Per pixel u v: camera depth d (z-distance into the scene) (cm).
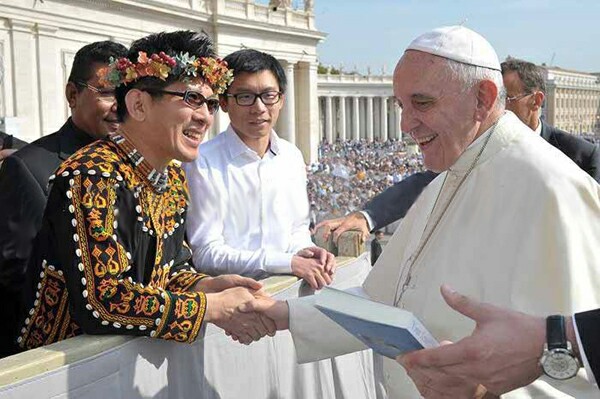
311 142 5038
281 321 252
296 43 4806
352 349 249
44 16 2820
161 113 228
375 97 8844
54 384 196
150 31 3569
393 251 278
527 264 208
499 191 223
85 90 334
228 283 256
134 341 223
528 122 396
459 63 216
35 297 237
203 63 231
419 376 183
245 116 326
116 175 220
